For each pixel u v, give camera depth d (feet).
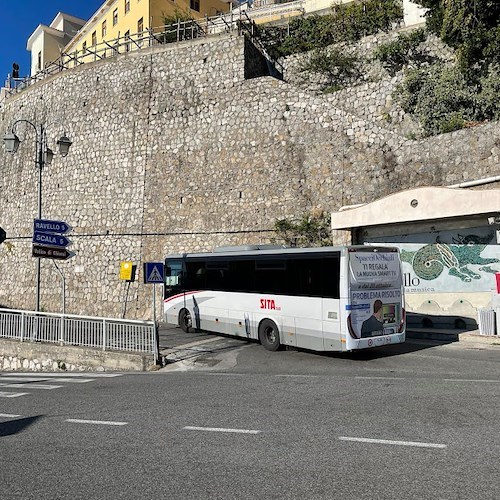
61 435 20.80
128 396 28.99
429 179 62.54
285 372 36.37
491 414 21.80
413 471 15.30
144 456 17.57
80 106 94.84
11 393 32.07
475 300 53.52
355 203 68.18
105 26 145.69
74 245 90.27
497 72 64.34
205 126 82.23
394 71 78.02
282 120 75.87
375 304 40.06
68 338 48.39
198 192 81.05
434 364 36.91
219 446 18.40
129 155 88.02
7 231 101.71
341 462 16.28
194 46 85.46
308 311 41.65
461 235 54.60
